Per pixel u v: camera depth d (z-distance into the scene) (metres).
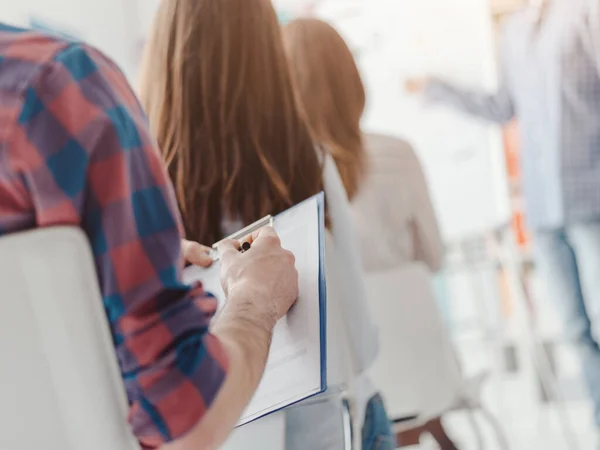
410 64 3.16
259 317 0.65
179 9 1.12
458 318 2.99
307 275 0.75
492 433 2.57
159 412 0.52
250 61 1.10
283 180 1.09
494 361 2.94
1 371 0.46
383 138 1.89
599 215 2.48
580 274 2.61
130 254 0.51
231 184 1.09
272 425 0.98
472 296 2.97
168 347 0.52
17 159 0.48
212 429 0.55
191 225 1.10
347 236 1.13
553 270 2.65
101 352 0.48
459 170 3.17
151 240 0.52
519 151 2.75
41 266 0.46
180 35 1.12
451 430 2.64
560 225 2.54
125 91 0.54
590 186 2.46
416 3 3.11
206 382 0.53
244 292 0.67
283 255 0.73
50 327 0.47
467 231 3.06
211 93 1.09
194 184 1.09
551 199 2.55
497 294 2.94
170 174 1.11
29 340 0.46
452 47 3.10
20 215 0.50
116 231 0.50
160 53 1.14
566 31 2.39
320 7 3.14
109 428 0.49
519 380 2.90
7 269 0.45
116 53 2.71
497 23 3.02
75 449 0.49
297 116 1.13
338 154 1.77
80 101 0.50
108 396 0.49
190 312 0.53
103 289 0.51
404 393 1.76
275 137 1.10
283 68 1.13
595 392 2.55
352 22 3.15
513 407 2.73
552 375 2.81
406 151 1.89
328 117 1.77
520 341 2.91
